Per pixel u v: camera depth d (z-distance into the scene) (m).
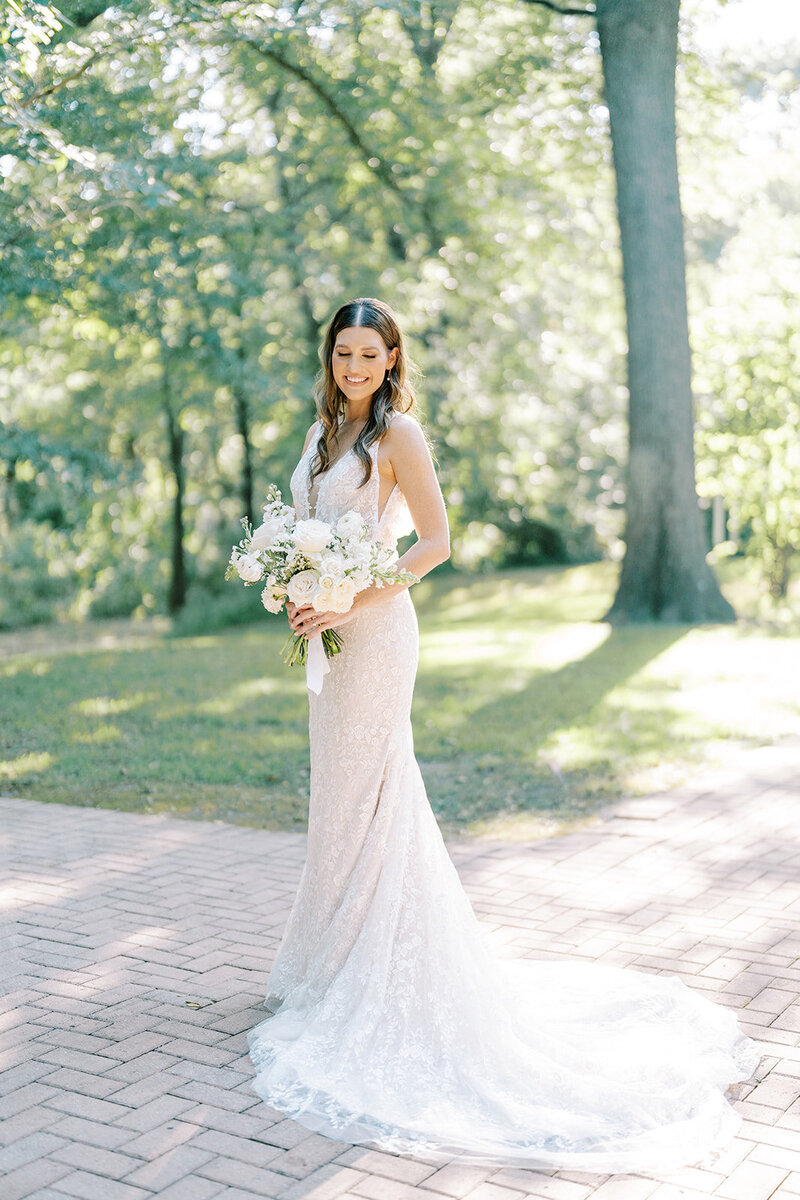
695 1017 3.69
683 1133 3.05
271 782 7.50
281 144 16.11
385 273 17.62
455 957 3.54
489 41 17.75
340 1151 2.98
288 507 3.73
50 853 5.82
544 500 29.34
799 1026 3.72
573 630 15.52
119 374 19.80
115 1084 3.33
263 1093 3.26
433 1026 3.45
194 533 25.39
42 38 6.92
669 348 15.66
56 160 7.54
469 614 19.66
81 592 23.97
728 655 12.46
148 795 7.16
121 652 15.19
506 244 18.94
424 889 3.61
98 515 22.69
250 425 22.53
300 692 11.17
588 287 25.02
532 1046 3.47
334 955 3.66
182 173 11.83
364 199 16.92
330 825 3.71
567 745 8.31
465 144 16.70
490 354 21.70
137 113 10.83
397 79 15.24
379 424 3.73
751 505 17.11
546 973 4.04
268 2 10.40
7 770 7.88
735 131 18.84
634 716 9.32
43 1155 2.94
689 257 24.81
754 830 6.09
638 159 15.37
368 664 3.66
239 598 20.69
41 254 9.80
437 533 3.75
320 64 13.93
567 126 17.78
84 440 21.73
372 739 3.66
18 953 4.41
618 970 4.05
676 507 15.80
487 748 8.30
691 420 15.84
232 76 13.63
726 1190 2.80
